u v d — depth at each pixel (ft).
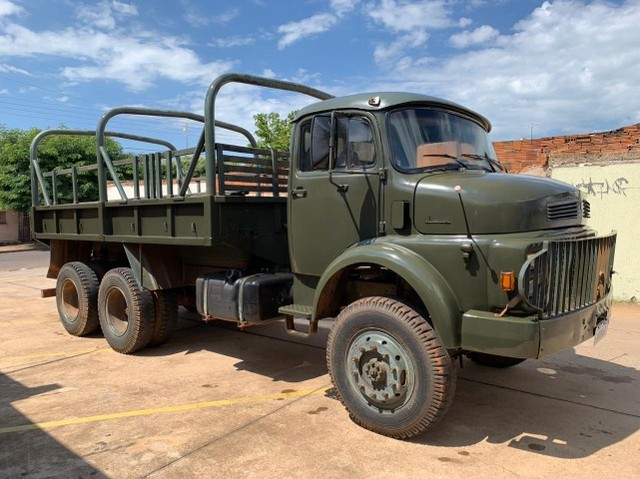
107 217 20.93
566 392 15.66
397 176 13.17
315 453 11.85
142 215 19.11
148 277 19.40
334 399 15.26
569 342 11.85
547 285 11.23
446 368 11.69
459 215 12.05
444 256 12.00
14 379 17.30
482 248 11.50
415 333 11.89
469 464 11.32
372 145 13.62
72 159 81.46
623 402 14.87
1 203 83.66
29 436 12.92
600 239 13.38
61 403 15.08
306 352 20.47
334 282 14.15
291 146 15.53
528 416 13.91
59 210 24.06
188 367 18.53
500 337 11.05
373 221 13.60
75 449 12.20
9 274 51.01
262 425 13.41
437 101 14.37
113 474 11.03
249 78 16.65
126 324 20.29
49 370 18.26
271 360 19.39
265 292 16.20
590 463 11.36
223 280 17.13
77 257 25.43
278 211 18.06
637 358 19.02
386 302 12.52
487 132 16.92
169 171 18.02
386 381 12.41
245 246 16.94
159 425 13.48
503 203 11.62
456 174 13.24
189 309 25.89
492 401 14.97
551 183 12.92
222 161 16.29
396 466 11.23
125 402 15.12
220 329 24.40
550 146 34.47
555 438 12.59
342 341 13.23
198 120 23.16
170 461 11.57
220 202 16.10
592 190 30.30
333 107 14.40
